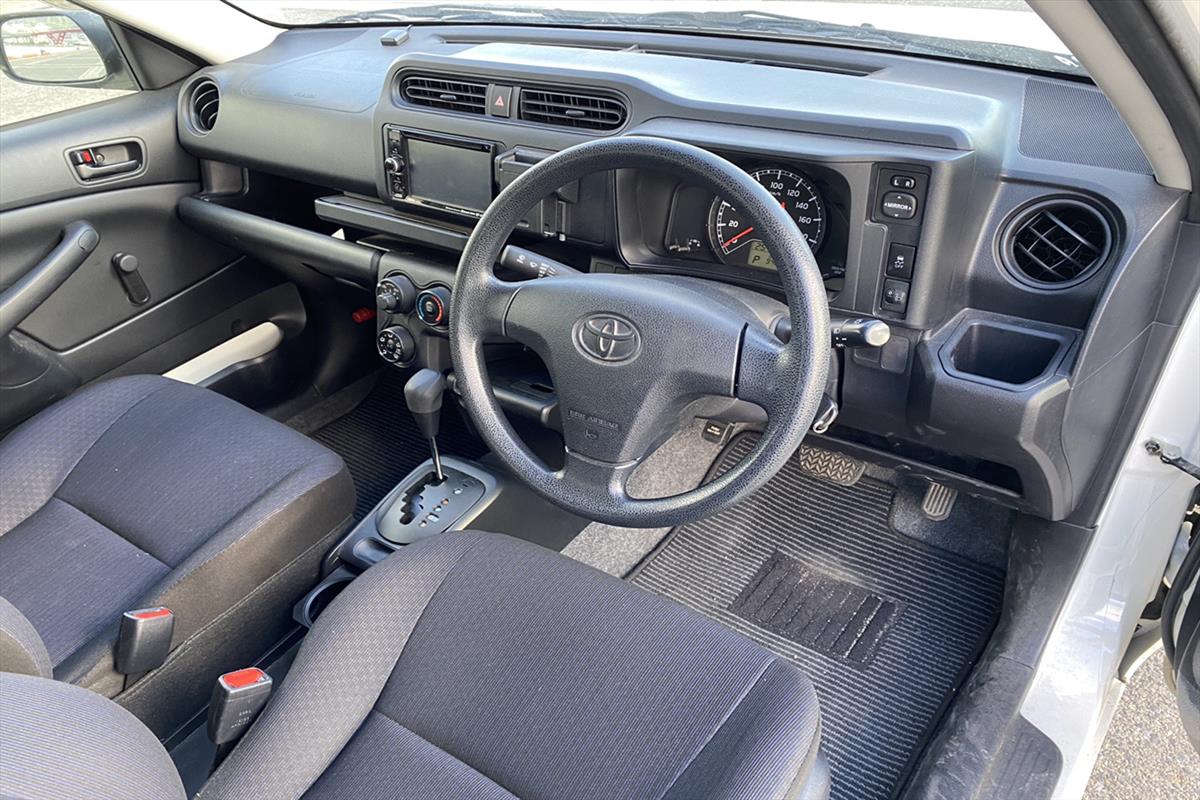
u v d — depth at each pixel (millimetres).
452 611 1131
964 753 1373
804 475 2053
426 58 1559
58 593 1265
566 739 991
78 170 1860
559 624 1098
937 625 1759
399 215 1715
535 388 1492
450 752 1007
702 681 1023
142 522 1365
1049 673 1488
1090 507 1520
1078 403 1297
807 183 1292
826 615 1796
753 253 1375
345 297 2176
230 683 974
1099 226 1263
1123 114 1055
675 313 1104
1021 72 1521
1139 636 1593
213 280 2150
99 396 1577
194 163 2074
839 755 1558
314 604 1438
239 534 1287
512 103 1481
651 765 957
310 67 1966
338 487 1427
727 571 1898
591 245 1460
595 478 1193
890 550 1897
